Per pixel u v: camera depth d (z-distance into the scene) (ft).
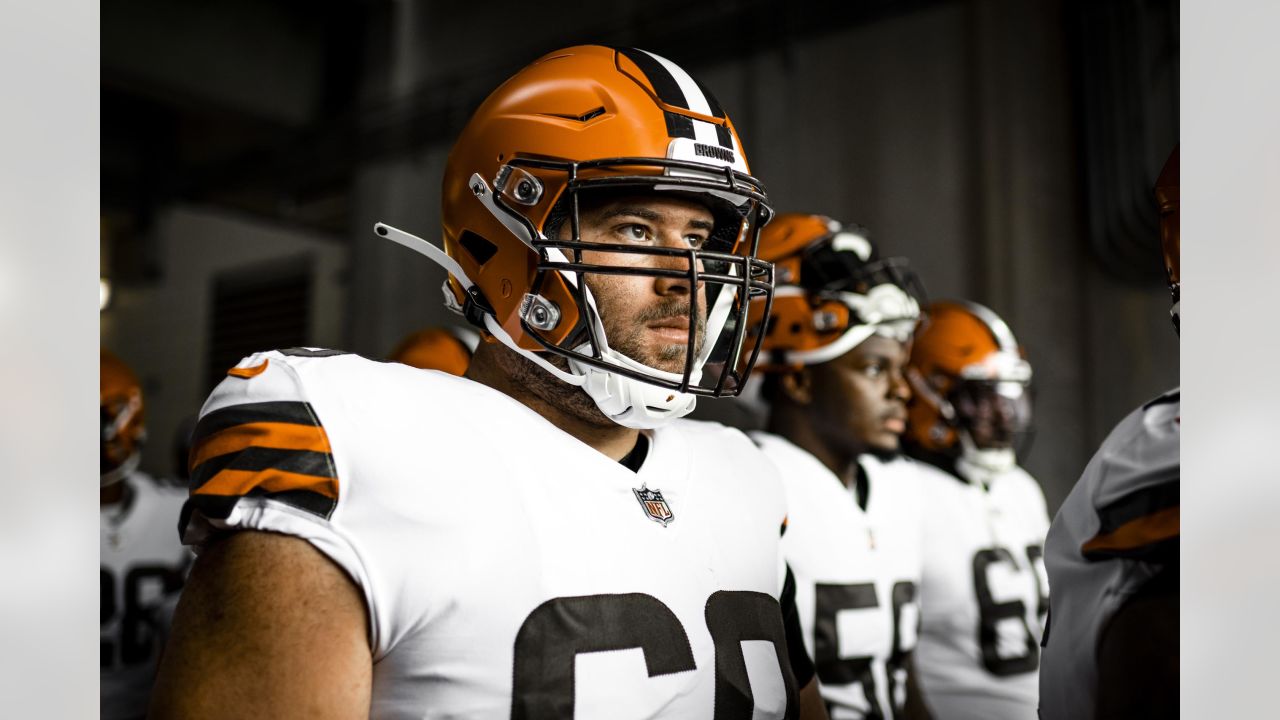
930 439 7.11
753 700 2.60
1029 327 11.11
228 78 16.85
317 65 17.89
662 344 2.61
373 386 2.42
